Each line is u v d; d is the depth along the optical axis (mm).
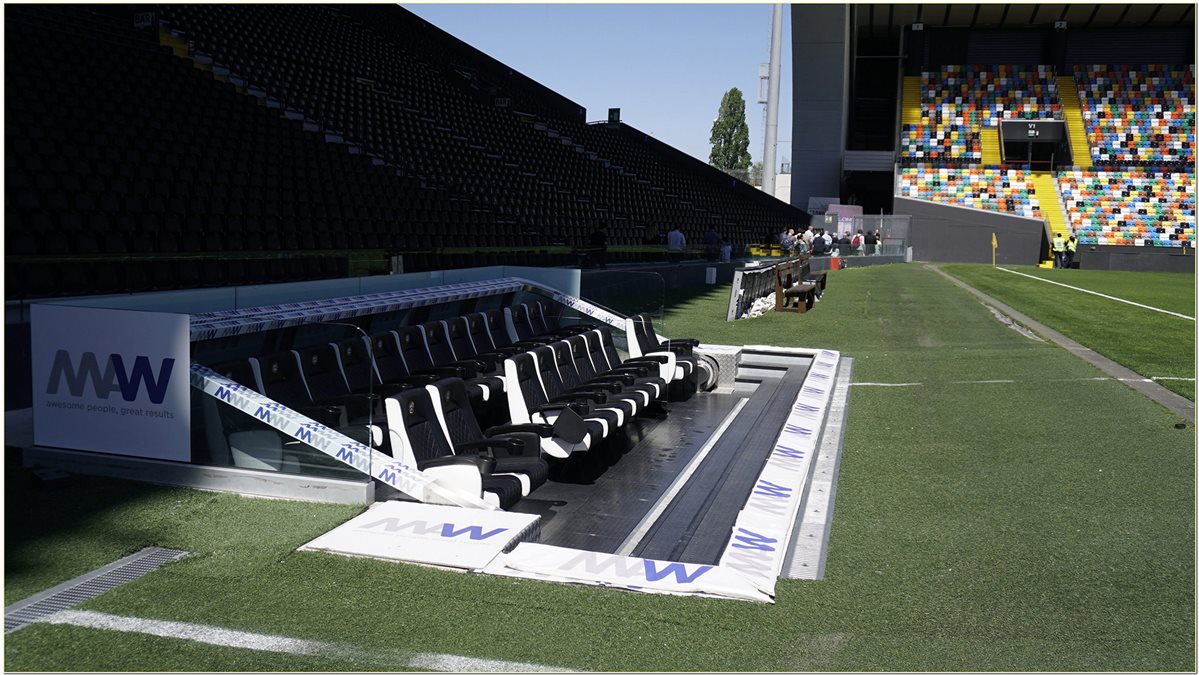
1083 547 5762
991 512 6500
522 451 7102
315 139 20469
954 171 47312
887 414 9922
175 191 14750
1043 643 4387
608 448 8641
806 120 48844
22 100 14102
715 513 6734
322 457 6180
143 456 6543
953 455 8148
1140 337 16062
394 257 14383
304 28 28125
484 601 4668
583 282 12219
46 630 4285
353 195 19109
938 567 5402
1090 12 47281
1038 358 13703
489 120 32438
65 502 6051
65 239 11914
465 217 22375
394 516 5777
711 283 25812
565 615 4543
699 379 11734
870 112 56656
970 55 51219
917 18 49062
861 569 5355
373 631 4340
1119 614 4746
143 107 16625
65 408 6672
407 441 6418
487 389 8250
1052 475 7453
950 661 4188
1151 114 47875
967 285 28266
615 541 6094
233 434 6348
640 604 4695
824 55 45531
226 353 7555
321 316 8836
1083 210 44594
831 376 11977
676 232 25984
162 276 10664
